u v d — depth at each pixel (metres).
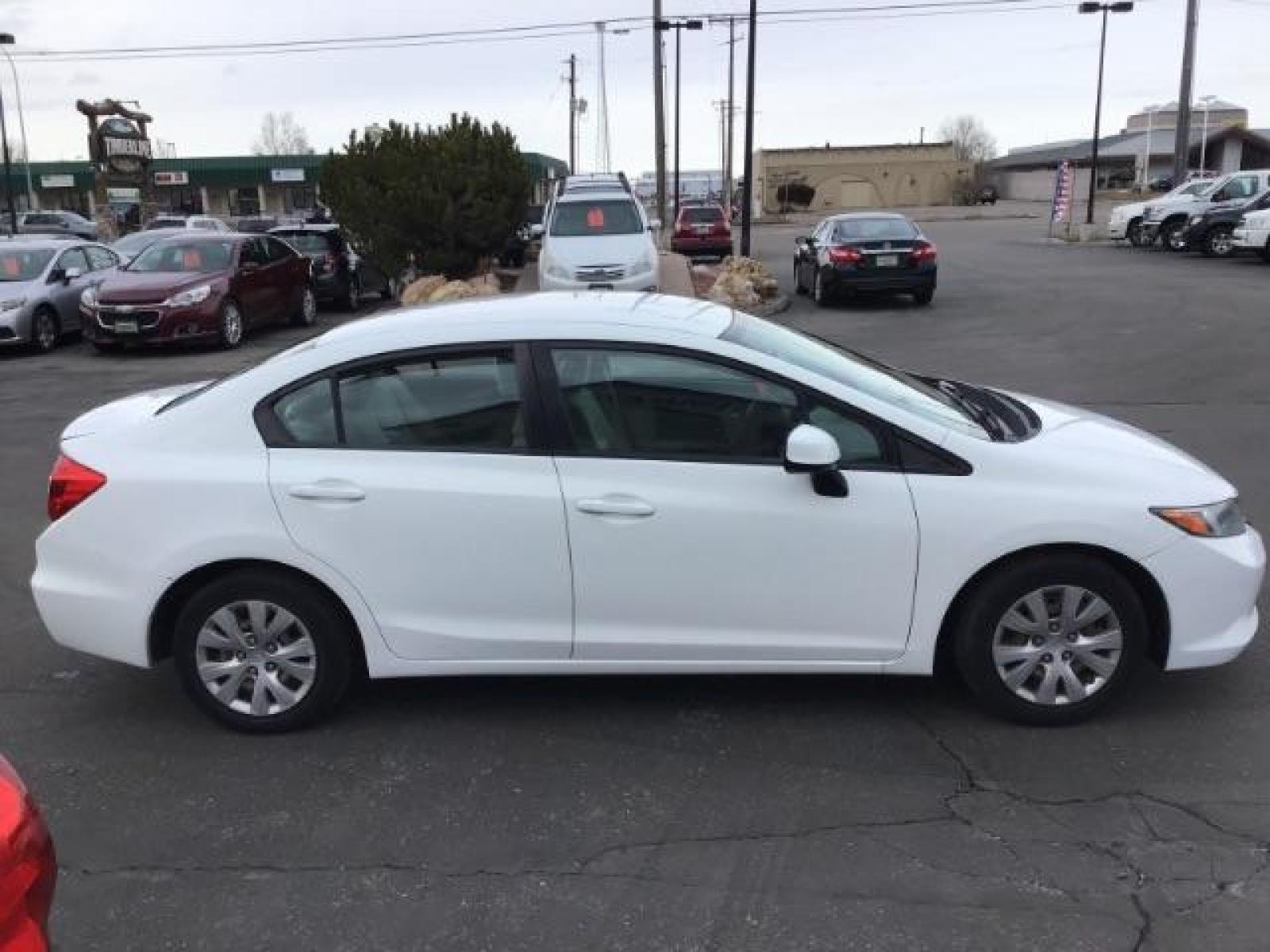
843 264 18.98
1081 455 4.07
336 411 4.15
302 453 4.11
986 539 3.94
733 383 4.04
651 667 4.12
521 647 4.12
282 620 4.20
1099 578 4.01
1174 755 3.94
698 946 3.02
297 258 19.20
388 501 4.04
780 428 4.03
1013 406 4.70
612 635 4.09
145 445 4.19
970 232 45.06
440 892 3.29
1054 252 31.44
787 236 49.81
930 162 82.00
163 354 15.95
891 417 4.01
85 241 18.27
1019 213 63.59
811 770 3.91
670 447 4.05
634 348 4.07
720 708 4.40
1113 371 11.98
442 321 4.23
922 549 3.96
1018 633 4.10
